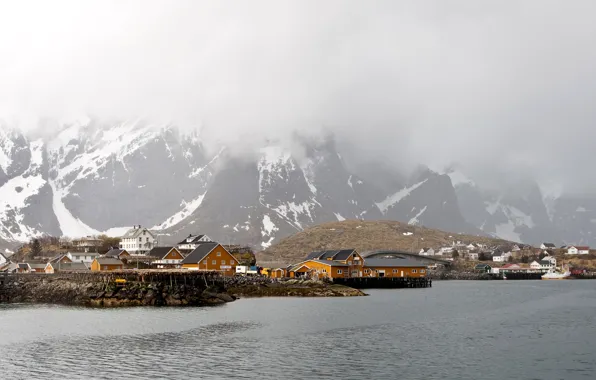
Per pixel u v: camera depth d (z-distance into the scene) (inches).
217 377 2571.4
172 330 3720.5
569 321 4392.2
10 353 3009.4
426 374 2647.6
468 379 2573.8
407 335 3634.4
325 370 2699.3
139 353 3016.7
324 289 7214.6
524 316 4722.0
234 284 7288.4
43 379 2529.5
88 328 3796.8
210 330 3735.2
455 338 3535.9
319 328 3873.0
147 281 5753.0
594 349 3206.2
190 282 6028.5
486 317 4623.5
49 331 3668.8
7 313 4682.6
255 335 3555.6
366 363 2837.1
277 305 5477.4
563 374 2664.9
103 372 2642.7
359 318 4443.9
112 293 5541.3
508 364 2839.6
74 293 5649.6
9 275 6555.1
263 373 2642.7
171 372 2647.6
